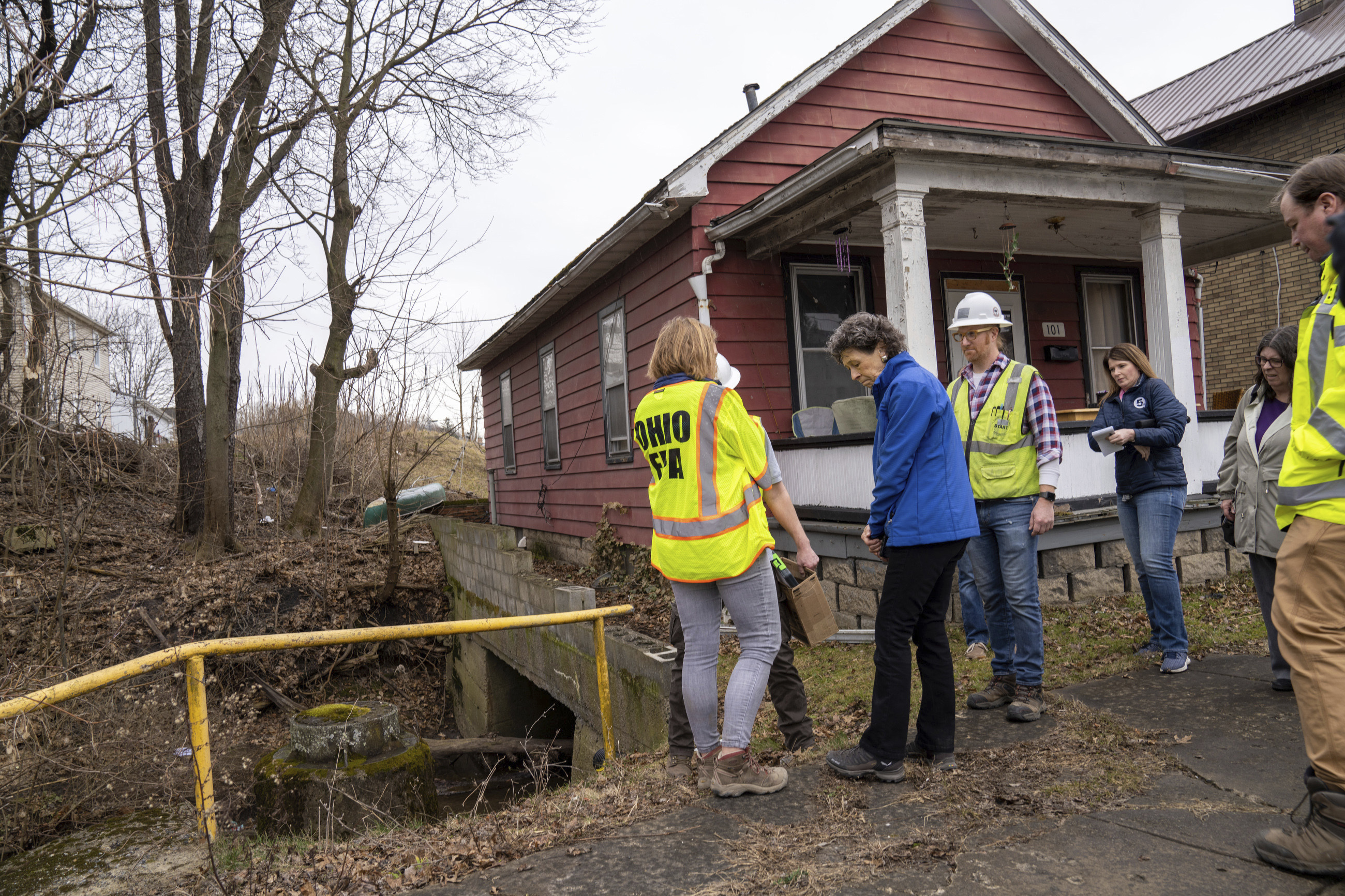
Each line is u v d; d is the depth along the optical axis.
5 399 7.22
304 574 10.48
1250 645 4.90
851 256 8.98
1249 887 2.22
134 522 11.31
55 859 3.23
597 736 6.14
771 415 8.48
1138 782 2.98
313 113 12.05
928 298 6.33
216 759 7.37
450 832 3.17
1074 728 3.63
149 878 2.94
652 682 5.21
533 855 2.77
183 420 11.11
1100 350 10.66
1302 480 2.28
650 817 3.03
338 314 12.27
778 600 3.42
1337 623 2.23
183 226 9.88
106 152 5.32
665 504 3.10
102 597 8.83
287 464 16.89
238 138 11.28
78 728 5.02
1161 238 7.26
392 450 10.26
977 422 4.03
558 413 12.77
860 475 6.39
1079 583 6.32
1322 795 2.24
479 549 9.44
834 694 4.65
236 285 8.89
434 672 10.61
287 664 9.34
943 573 3.16
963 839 2.63
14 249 5.07
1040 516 3.80
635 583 9.55
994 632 4.10
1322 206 2.30
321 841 3.21
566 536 12.55
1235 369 13.85
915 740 3.40
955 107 9.60
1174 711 3.78
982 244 9.43
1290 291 12.93
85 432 8.32
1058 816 2.75
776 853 2.61
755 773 3.15
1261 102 12.05
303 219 9.27
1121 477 4.66
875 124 5.96
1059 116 10.23
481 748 7.99
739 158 8.48
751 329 8.45
